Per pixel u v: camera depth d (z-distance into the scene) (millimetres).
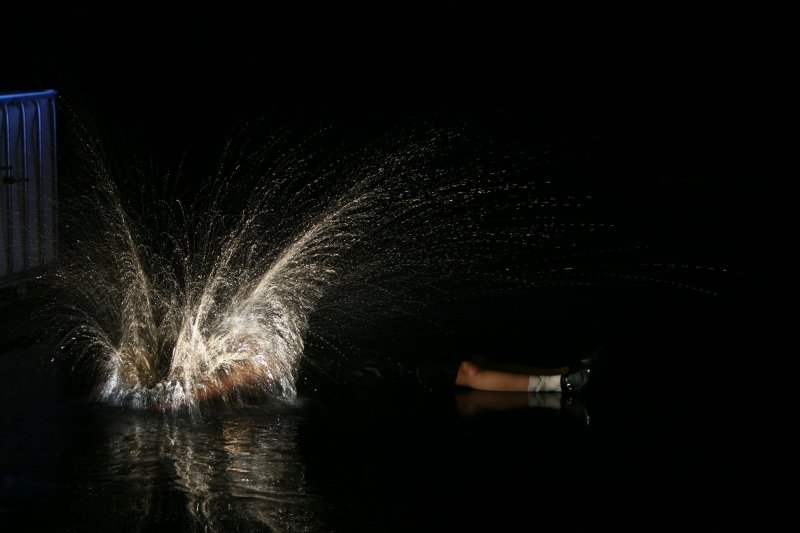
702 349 5996
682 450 4207
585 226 10688
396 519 3455
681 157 14883
